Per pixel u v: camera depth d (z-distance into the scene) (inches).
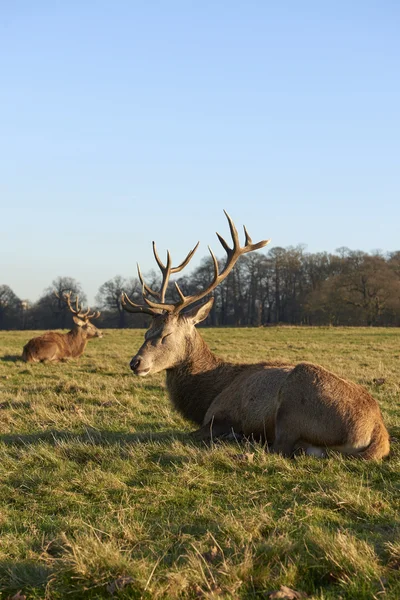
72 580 142.4
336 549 149.0
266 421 261.4
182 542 160.9
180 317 304.7
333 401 240.5
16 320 3673.7
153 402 407.2
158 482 214.7
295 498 196.2
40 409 358.0
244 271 3262.8
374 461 233.0
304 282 3203.7
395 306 2431.1
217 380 301.3
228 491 205.5
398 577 140.4
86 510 190.4
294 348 987.3
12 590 140.5
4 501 200.2
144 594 133.5
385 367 659.4
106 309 3543.3
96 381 517.3
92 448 259.0
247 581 141.2
